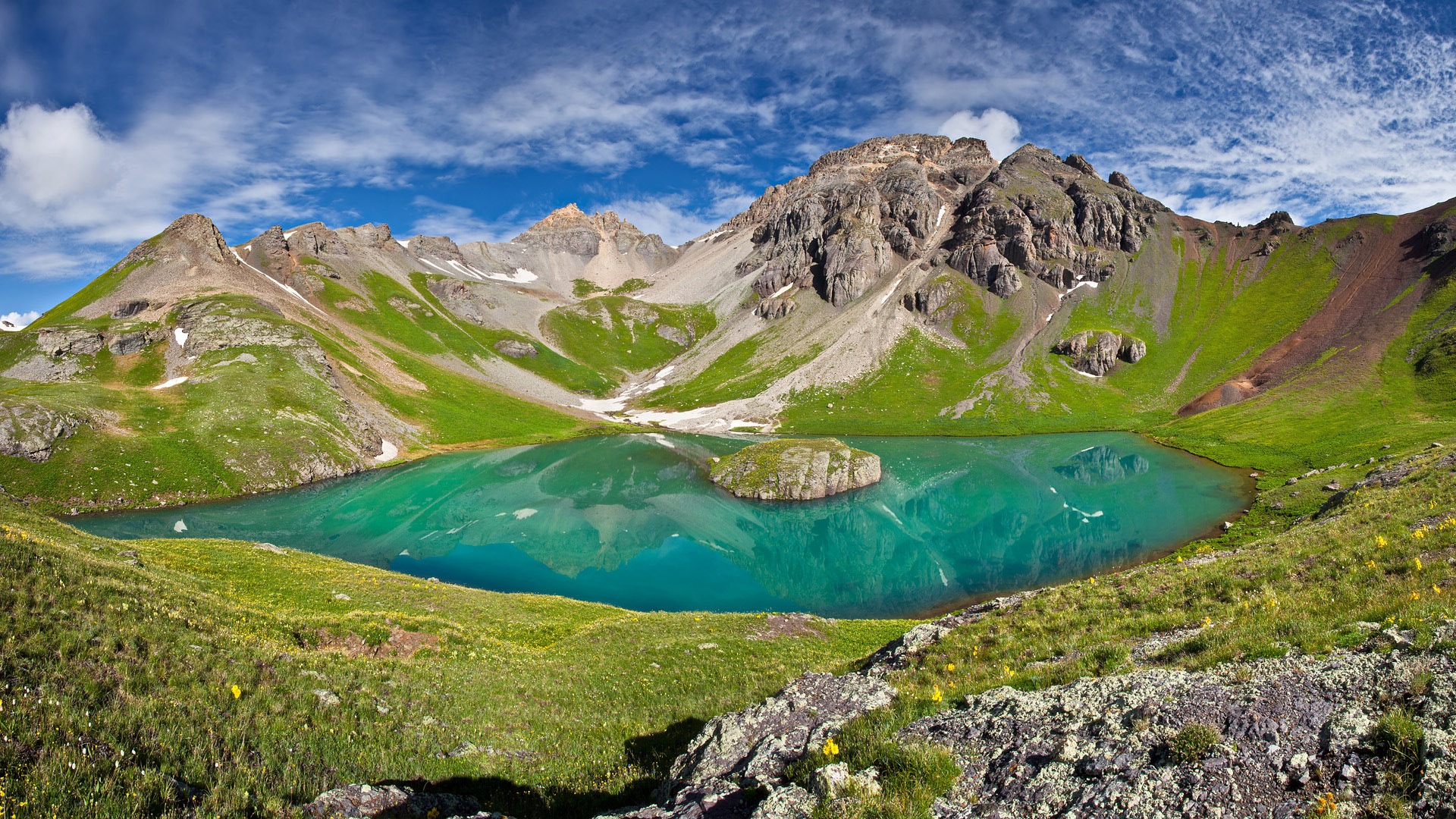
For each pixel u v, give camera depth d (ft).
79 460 273.54
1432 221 553.64
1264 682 37.37
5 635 45.27
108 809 31.94
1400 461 174.40
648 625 123.34
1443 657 34.19
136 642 52.13
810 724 47.55
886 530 252.62
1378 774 29.17
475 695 71.05
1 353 398.62
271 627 75.31
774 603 176.14
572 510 285.64
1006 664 59.77
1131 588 78.43
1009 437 464.65
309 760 45.62
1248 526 200.54
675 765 49.57
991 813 32.73
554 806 48.75
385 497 300.40
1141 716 36.91
